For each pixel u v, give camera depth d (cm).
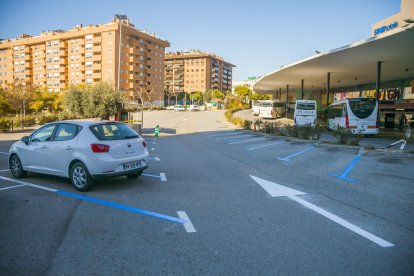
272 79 4072
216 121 4244
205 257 362
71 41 9200
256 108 5175
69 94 2411
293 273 326
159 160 1120
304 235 429
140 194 642
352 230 449
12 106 4003
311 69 3016
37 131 764
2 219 488
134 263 347
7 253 370
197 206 562
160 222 479
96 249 382
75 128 689
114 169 655
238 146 1628
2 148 1451
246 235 428
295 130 2036
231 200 602
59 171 696
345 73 3197
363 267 340
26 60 10275
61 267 337
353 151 1388
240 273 326
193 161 1101
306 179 802
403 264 348
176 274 324
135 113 5844
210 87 14800
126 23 9000
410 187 717
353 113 2123
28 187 697
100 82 2489
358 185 736
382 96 3688
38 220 484
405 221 489
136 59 9081
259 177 822
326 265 344
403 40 1783
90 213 520
